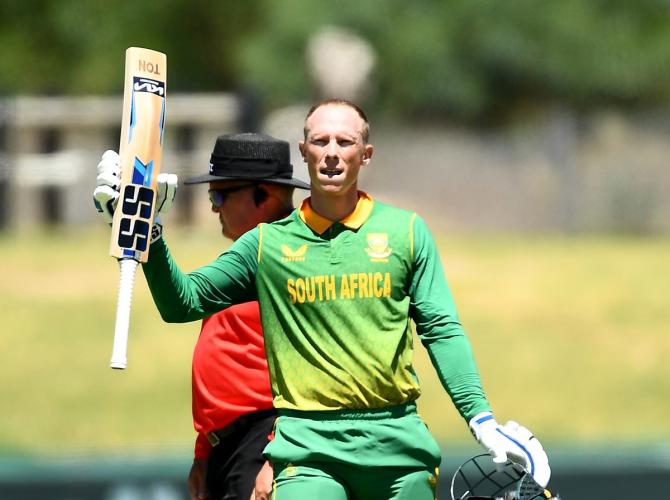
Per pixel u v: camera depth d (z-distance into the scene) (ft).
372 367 57.67
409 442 58.08
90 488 113.50
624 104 420.36
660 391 192.24
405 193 355.97
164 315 58.65
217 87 458.09
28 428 171.53
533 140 355.97
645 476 115.44
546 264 255.29
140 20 453.99
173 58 458.09
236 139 69.26
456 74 400.88
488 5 404.98
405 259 58.70
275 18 400.47
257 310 67.10
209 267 59.36
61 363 196.34
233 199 69.51
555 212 351.46
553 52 410.31
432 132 389.80
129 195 56.49
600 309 225.56
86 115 328.29
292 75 386.52
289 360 58.59
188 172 305.32
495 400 188.44
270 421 66.95
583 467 116.37
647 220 348.59
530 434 55.88
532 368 199.82
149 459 132.05
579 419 182.09
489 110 410.93
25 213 325.01
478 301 229.45
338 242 58.65
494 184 354.54
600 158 359.25
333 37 342.23
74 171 325.01
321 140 58.23
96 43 447.42
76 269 243.60
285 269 58.70
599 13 421.59
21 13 449.89
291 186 69.26
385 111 394.32
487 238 304.71
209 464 69.00
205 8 453.58
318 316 58.29
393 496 58.23
